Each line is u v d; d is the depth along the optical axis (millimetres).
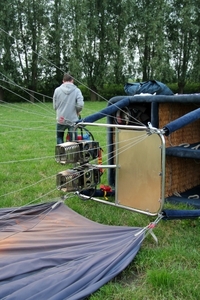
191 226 2936
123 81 26031
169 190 3600
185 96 3195
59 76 26250
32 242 2516
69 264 2203
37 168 5152
